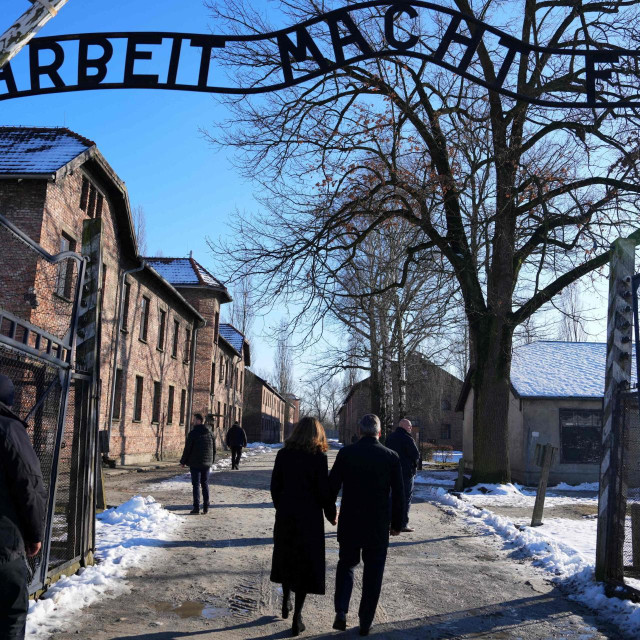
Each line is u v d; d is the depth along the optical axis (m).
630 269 7.45
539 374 26.61
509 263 19.62
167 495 15.14
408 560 8.59
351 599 6.64
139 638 5.10
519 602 6.64
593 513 14.64
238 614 5.88
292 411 116.44
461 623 5.89
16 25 4.66
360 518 5.57
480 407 19.52
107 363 22.06
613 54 5.30
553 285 18.34
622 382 7.28
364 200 17.61
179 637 5.18
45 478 6.18
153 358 28.84
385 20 5.31
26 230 16.05
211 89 5.29
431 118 17.89
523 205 18.28
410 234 26.58
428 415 54.59
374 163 19.14
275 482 5.77
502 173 17.75
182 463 12.11
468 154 16.61
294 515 5.54
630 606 6.22
